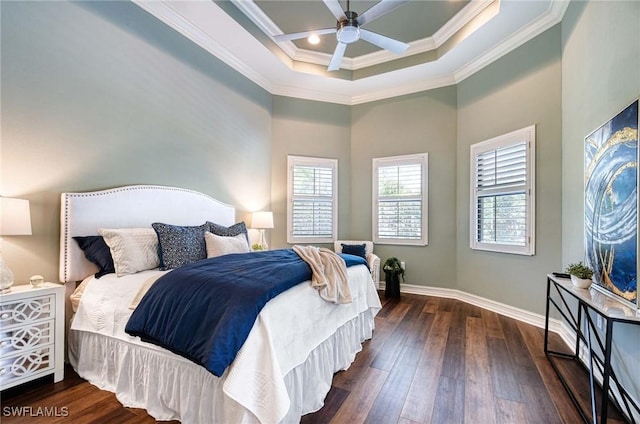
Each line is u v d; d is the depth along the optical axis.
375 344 2.74
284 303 1.68
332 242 5.01
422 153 4.57
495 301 3.71
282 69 4.21
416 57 4.10
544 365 2.33
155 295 1.73
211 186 3.63
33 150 2.14
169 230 2.60
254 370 1.39
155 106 2.98
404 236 4.68
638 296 1.62
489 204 3.80
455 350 2.61
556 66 3.04
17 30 2.06
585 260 2.37
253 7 3.33
